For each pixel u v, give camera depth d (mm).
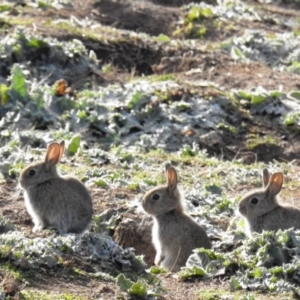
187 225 28391
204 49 56562
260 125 45219
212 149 42375
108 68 50875
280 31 68500
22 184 27938
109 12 67000
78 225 27859
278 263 24234
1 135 38312
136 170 35656
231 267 23859
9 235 24000
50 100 42344
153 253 29641
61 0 65000
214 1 75125
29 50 48844
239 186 34750
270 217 29281
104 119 41688
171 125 42844
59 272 22422
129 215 30141
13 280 21031
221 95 46625
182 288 22891
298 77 52562
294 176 37125
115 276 23078
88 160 35906
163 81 48656
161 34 60469
